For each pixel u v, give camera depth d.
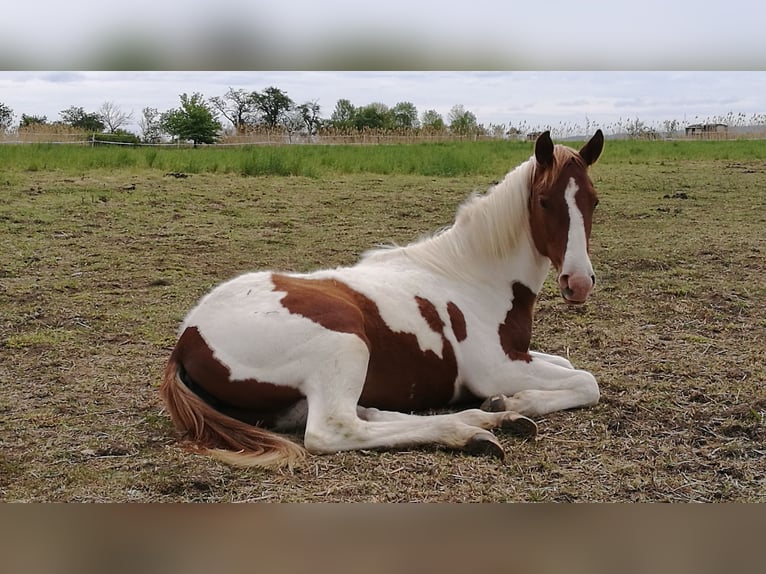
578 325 5.58
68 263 7.03
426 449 3.35
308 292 3.52
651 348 5.03
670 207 10.02
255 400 3.43
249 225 8.74
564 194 3.68
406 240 8.22
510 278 4.02
